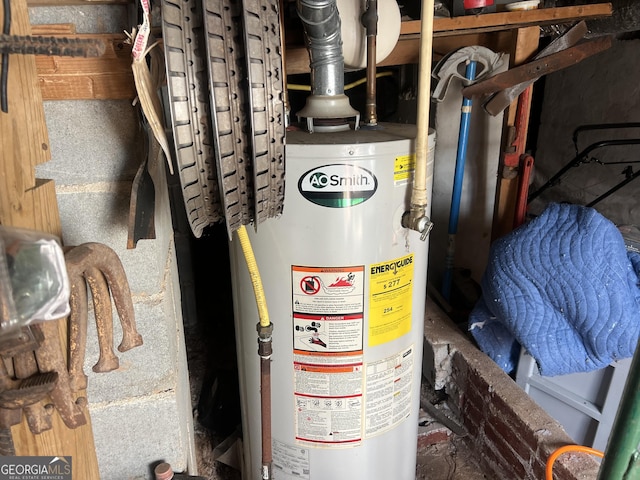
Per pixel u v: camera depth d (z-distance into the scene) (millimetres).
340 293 1001
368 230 964
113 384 919
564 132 2799
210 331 2188
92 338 867
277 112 632
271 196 705
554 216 1368
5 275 378
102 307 560
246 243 912
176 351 1044
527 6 1393
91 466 649
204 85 575
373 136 976
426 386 1777
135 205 695
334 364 1058
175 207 2072
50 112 743
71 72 720
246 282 1079
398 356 1115
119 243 834
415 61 1591
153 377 936
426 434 1570
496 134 1951
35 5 685
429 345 1644
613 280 1271
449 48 1578
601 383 1401
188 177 615
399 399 1161
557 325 1355
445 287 1942
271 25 599
